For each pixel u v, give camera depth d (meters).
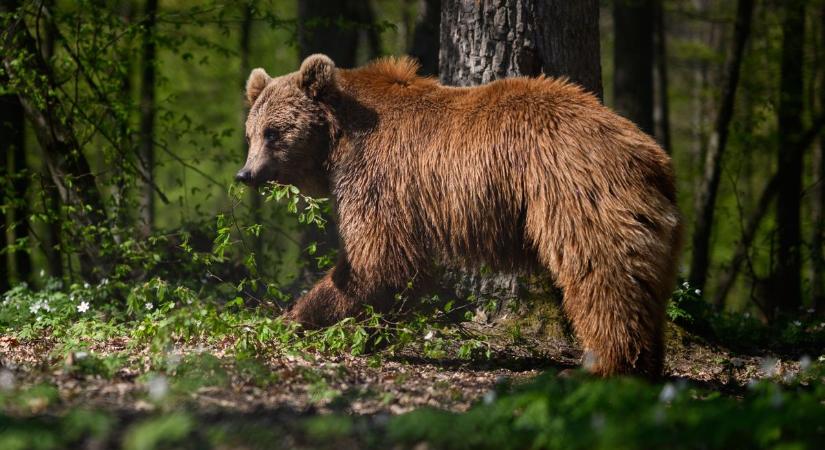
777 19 27.78
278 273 16.16
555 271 10.06
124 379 9.21
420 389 9.55
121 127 16.16
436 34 18.44
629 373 9.67
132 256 14.35
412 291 11.25
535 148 10.19
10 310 13.41
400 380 9.84
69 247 15.62
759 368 12.67
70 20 16.61
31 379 8.95
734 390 10.91
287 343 11.04
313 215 11.00
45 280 16.31
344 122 11.53
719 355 13.25
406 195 10.99
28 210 16.91
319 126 11.67
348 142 11.43
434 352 11.53
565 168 9.95
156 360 9.45
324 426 7.14
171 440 6.88
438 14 18.50
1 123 17.30
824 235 21.55
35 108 15.34
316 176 11.92
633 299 9.65
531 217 10.21
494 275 13.06
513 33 12.67
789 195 24.14
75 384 8.80
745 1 23.61
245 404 8.44
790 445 6.33
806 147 24.48
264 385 9.16
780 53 26.53
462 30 13.02
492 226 10.57
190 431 7.25
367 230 11.15
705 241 24.19
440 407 8.67
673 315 13.05
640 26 23.06
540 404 7.31
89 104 16.33
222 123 34.38
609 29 38.06
